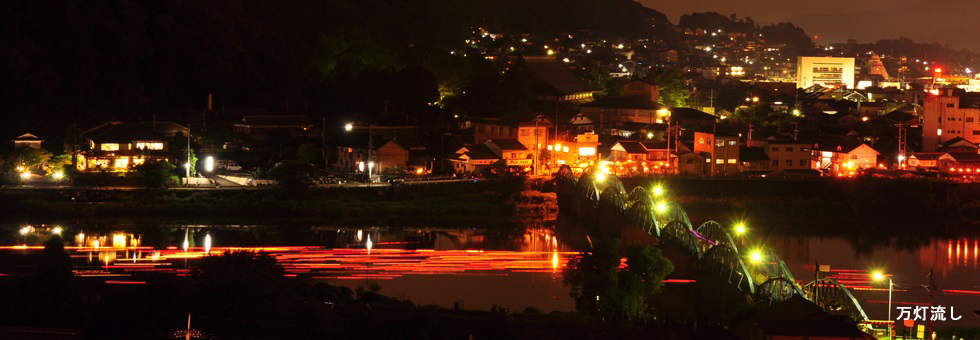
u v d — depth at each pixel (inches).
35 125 6850.4
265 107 7869.1
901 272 4448.8
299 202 5625.0
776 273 3782.0
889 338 3110.2
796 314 2866.6
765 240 5191.9
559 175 5787.4
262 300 3004.4
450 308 3484.3
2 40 7396.7
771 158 7032.5
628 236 4370.1
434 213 5644.7
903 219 5836.6
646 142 7096.5
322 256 4515.3
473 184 6181.1
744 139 7372.1
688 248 4055.1
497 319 2938.0
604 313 3329.2
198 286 3014.3
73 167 5949.8
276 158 6653.5
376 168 6417.3
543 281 4067.4
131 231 5012.3
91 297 3267.7
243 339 2810.0
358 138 6673.2
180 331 2854.3
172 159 6269.7
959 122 7696.9
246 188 5733.3
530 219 5570.9
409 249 4736.7
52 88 7298.2
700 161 6909.5
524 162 6914.4
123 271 4001.0
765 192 6264.8
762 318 2871.6
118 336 2842.0
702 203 6013.8
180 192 5625.0
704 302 3604.8
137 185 5792.3
